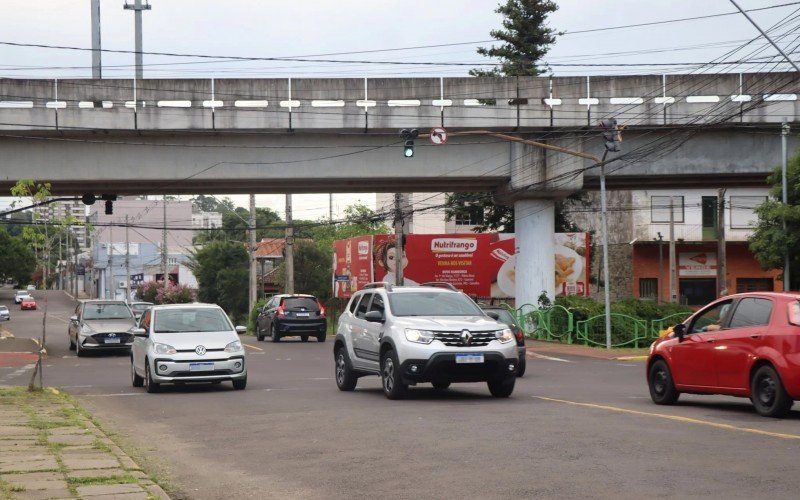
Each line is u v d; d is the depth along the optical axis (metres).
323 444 11.06
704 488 7.90
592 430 11.43
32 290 141.12
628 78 35.53
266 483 8.82
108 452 10.38
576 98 35.50
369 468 9.34
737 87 35.31
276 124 34.03
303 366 27.69
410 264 55.94
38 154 34.19
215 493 8.41
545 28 58.00
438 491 8.12
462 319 16.38
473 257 55.69
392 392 16.16
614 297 62.41
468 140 35.66
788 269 31.44
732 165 35.97
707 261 62.00
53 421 13.41
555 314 37.84
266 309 42.94
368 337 17.44
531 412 13.61
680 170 36.03
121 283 116.75
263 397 17.59
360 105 34.50
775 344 12.91
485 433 11.40
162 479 9.08
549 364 28.41
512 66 56.91
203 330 19.94
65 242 138.38
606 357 31.22
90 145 34.31
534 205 37.72
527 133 35.94
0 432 12.09
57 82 33.28
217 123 33.78
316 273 75.19
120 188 37.22
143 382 21.08
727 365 13.76
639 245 61.94
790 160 32.38
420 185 37.97
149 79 33.69
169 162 34.62
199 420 14.06
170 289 82.62
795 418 12.93
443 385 17.97
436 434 11.44
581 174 36.00
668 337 15.40
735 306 14.10
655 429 11.48
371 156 35.22
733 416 13.25
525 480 8.43
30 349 38.22
